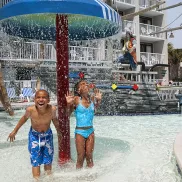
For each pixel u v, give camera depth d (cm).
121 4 2575
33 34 660
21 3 411
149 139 667
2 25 582
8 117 1048
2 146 585
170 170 397
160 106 1339
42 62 1559
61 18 448
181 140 505
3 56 1491
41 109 363
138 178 369
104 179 370
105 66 1692
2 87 924
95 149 553
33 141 371
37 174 370
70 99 405
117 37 665
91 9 419
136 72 1725
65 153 445
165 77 2898
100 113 1214
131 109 1280
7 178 381
